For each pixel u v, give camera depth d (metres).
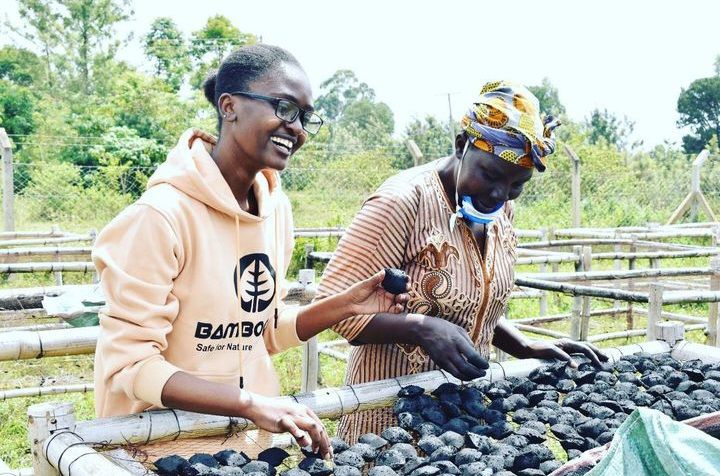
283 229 2.13
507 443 1.83
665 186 16.19
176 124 20.06
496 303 2.34
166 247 1.73
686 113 38.56
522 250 6.93
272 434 1.93
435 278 2.19
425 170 2.25
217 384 1.71
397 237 2.17
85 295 3.97
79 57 34.94
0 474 1.79
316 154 16.61
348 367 2.49
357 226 2.19
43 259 8.32
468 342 2.06
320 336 6.92
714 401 2.09
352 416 2.32
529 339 2.54
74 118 20.80
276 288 2.07
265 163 1.84
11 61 34.00
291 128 1.82
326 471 1.62
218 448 1.82
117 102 20.12
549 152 2.08
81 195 14.43
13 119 22.92
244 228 1.92
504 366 2.36
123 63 35.19
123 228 1.74
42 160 18.59
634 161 21.61
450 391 2.09
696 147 38.00
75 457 1.55
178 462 1.60
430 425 1.91
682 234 9.25
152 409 1.83
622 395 2.13
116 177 15.34
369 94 61.72
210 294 1.84
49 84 34.47
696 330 7.33
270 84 1.80
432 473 1.63
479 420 2.02
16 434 4.68
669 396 2.13
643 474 1.49
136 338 1.71
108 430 1.70
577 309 5.31
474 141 2.05
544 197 15.81
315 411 1.98
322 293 2.20
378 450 1.83
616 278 5.26
